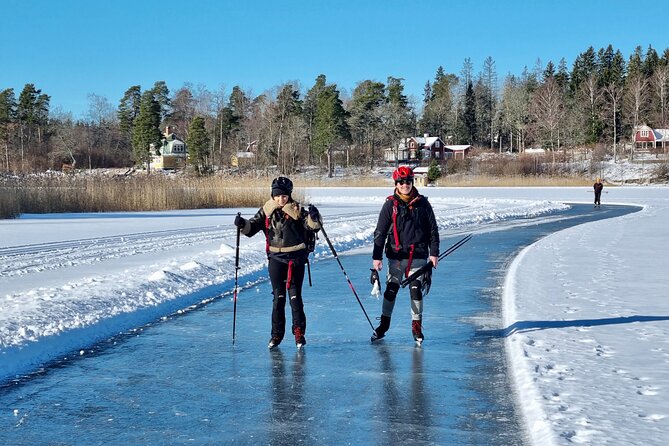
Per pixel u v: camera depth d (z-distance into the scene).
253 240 19.16
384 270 13.67
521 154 97.12
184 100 131.88
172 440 4.93
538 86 125.56
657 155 87.75
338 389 6.08
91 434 5.08
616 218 27.53
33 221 26.58
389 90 110.25
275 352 7.45
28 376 6.61
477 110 129.25
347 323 8.88
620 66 123.94
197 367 6.88
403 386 6.14
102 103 133.38
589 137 101.50
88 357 7.30
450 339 7.92
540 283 11.20
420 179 78.56
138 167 104.12
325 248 16.95
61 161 105.31
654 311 8.70
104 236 20.36
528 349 6.95
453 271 13.45
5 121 110.94
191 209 36.31
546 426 4.78
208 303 10.27
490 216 29.17
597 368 6.19
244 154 106.06
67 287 10.66
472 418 5.28
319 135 97.12
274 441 4.86
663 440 4.47
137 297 10.09
